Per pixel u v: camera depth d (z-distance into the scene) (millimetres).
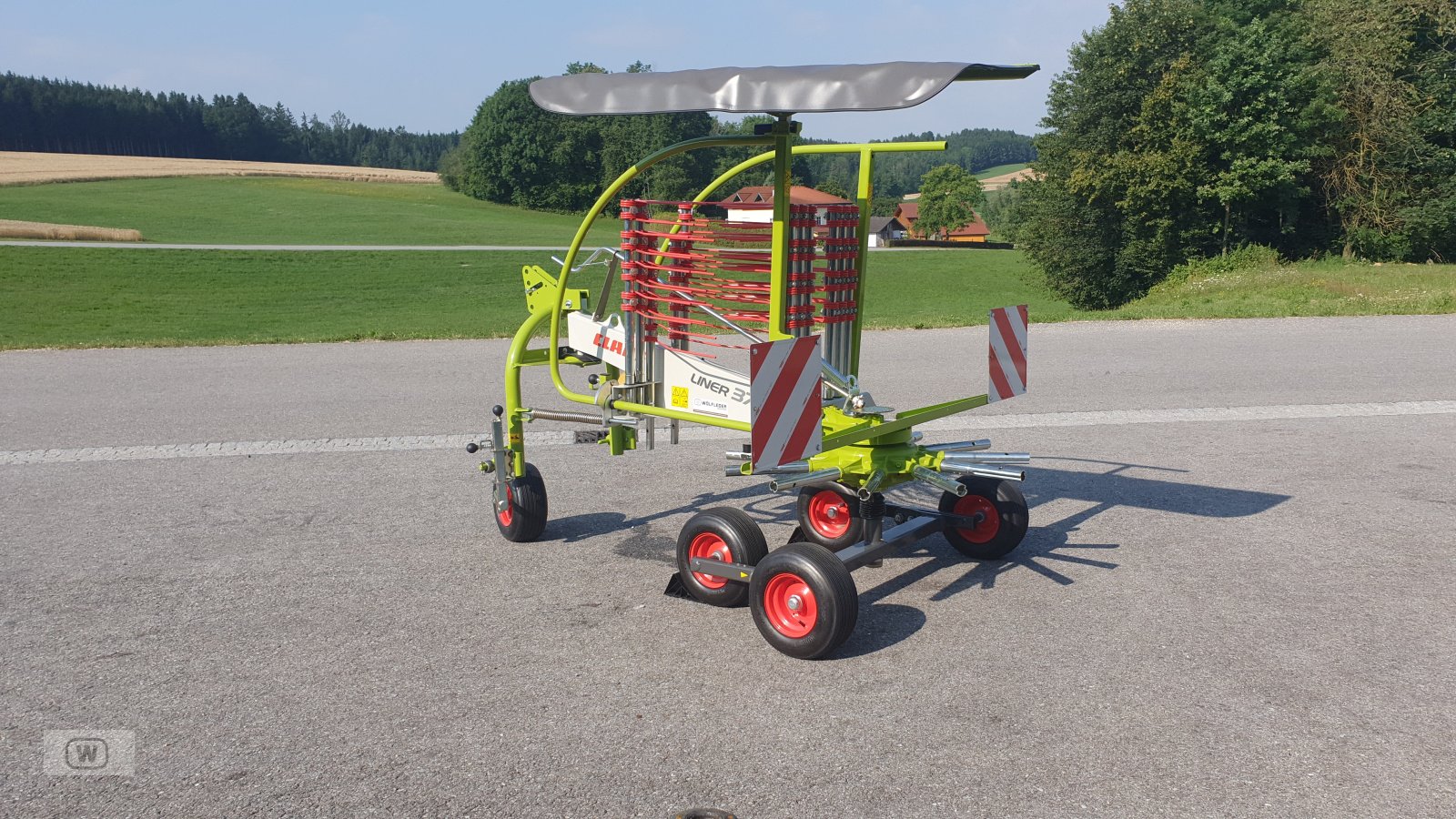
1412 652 4512
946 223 125312
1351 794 3412
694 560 5090
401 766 3623
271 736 3844
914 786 3465
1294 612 4984
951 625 4879
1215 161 37969
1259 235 38438
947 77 3879
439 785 3494
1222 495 7016
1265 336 14719
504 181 109312
